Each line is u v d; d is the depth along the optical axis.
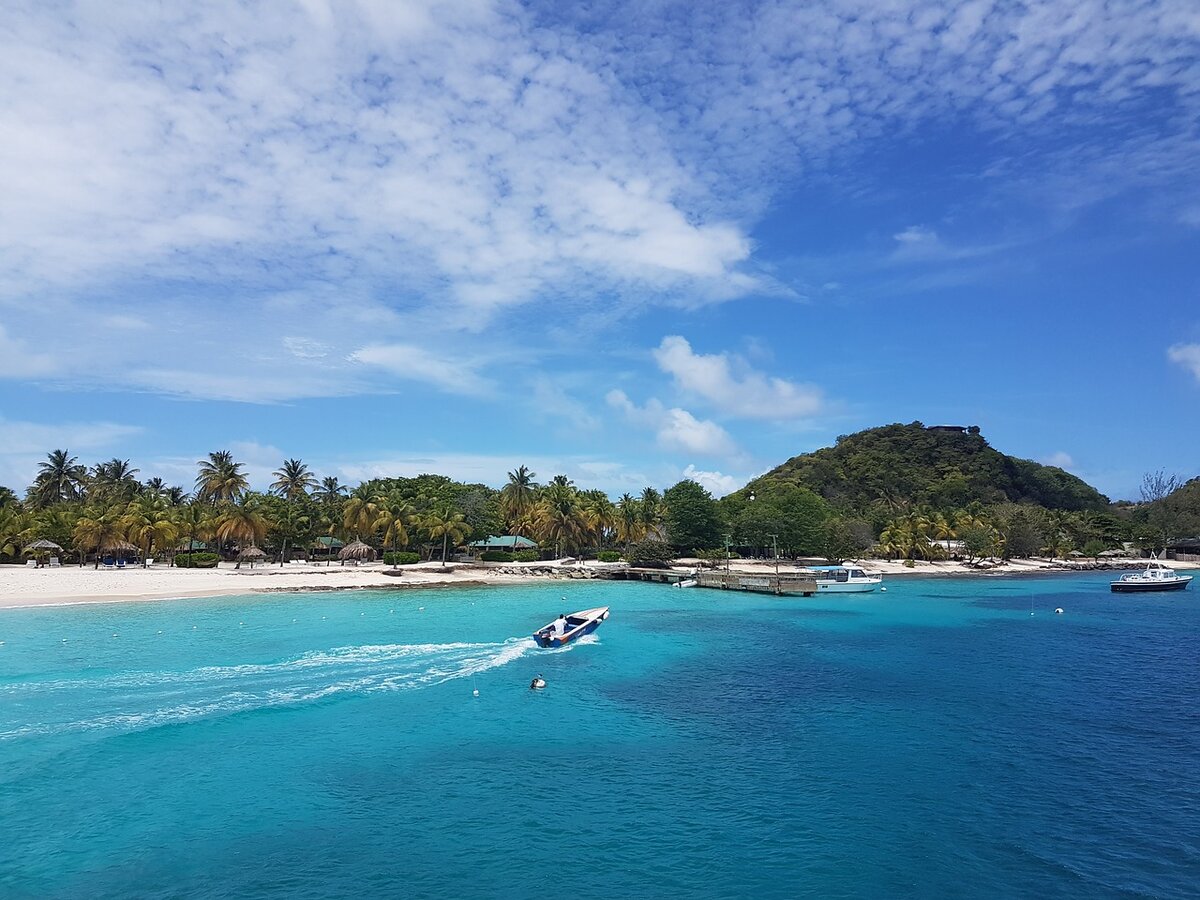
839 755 24.95
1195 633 55.81
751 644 48.09
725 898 15.89
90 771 22.73
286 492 132.75
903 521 159.38
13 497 111.38
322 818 19.66
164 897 15.65
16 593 67.62
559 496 128.12
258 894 15.80
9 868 16.80
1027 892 16.33
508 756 24.62
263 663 38.25
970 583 112.19
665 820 19.75
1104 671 39.69
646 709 30.69
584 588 88.75
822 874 16.95
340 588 81.81
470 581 92.81
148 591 71.75
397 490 130.88
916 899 15.98
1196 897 16.14
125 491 123.94
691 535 133.25
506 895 15.89
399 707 30.44
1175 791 22.02
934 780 22.77
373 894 15.87
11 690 32.22
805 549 132.38
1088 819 20.02
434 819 19.67
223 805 20.39
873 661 42.12
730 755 24.91
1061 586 107.25
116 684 33.38
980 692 34.22
